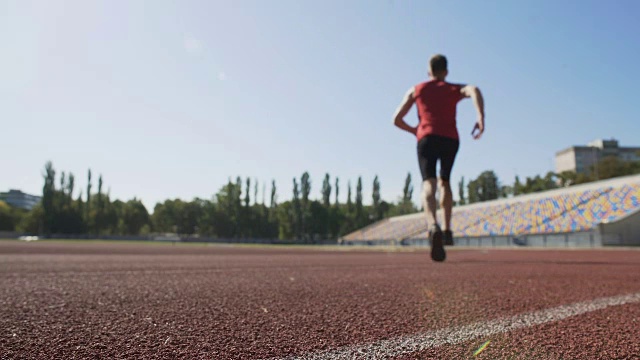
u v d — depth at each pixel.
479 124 3.76
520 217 35.44
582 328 1.59
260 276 4.12
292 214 72.62
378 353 1.23
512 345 1.33
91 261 7.37
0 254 10.62
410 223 53.38
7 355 1.17
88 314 1.87
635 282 3.40
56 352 1.20
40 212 62.19
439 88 3.96
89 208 70.81
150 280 3.65
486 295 2.59
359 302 2.29
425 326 1.63
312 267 5.71
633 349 1.28
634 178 30.62
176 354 1.19
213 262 7.27
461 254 13.12
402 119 4.23
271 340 1.38
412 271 4.81
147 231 81.81
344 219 75.69
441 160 3.95
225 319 1.76
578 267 5.43
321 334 1.48
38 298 2.42
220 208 72.31
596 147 94.06
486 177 70.94
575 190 35.66
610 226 25.78
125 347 1.27
